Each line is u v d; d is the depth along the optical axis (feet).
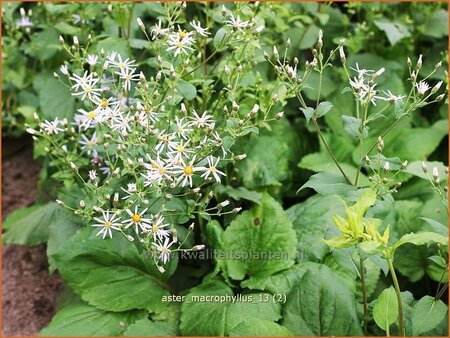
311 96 2.51
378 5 2.57
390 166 1.58
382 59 2.51
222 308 1.85
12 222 2.41
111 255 1.96
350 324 1.75
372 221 1.54
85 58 2.00
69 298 2.18
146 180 1.71
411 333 1.71
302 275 1.90
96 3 2.32
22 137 2.87
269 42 2.34
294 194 2.41
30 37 2.51
